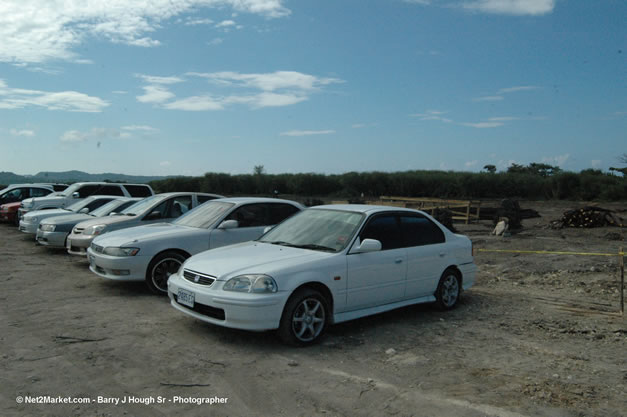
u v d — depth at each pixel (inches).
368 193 1606.8
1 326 217.0
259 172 1862.7
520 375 170.6
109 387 152.0
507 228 622.2
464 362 183.5
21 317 233.1
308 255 213.5
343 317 214.4
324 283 205.2
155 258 289.9
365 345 203.2
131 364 172.4
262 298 187.5
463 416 137.2
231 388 153.9
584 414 139.7
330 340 208.5
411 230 254.7
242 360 179.3
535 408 143.0
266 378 162.7
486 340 213.5
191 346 193.9
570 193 1369.3
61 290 298.2
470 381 163.9
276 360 180.5
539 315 260.1
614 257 435.8
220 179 1809.8
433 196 1521.9
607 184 1302.9
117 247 285.1
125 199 489.7
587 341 214.2
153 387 153.0
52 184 847.1
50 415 131.7
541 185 1423.5
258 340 203.8
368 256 225.3
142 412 135.5
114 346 191.5
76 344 193.0
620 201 1222.3
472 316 257.1
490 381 164.2
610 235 566.9
